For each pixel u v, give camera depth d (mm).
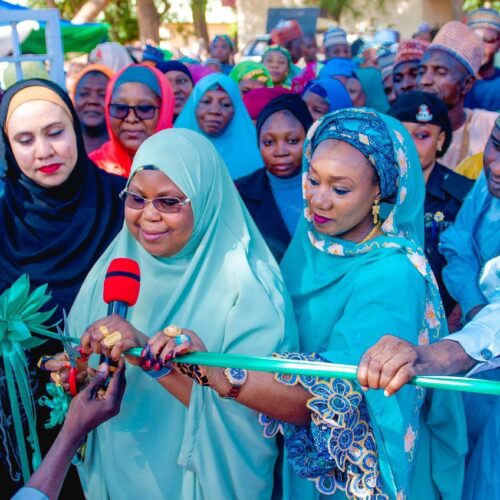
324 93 4730
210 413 1894
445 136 3428
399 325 1826
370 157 1885
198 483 1936
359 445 1830
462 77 4230
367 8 14883
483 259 2762
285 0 15656
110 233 2604
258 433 1913
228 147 4340
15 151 2461
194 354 1690
